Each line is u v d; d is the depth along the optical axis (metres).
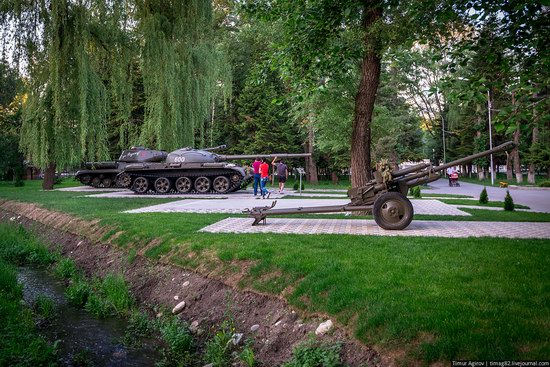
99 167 29.05
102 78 21.41
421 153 45.44
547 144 37.38
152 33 19.95
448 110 49.09
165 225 10.39
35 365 5.14
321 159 42.28
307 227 10.00
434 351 3.81
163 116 22.28
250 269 6.82
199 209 14.27
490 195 23.42
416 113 44.22
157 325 6.52
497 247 6.99
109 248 10.16
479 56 5.62
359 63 13.80
